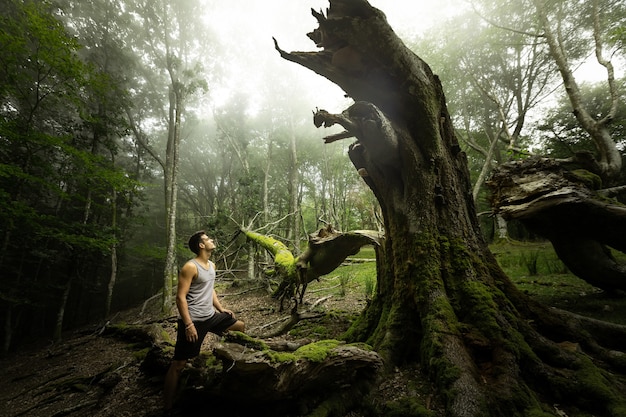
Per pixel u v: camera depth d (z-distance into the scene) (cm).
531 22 1011
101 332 761
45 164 803
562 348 222
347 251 561
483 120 1548
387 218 348
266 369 180
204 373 215
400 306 283
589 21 944
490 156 1116
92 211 1275
